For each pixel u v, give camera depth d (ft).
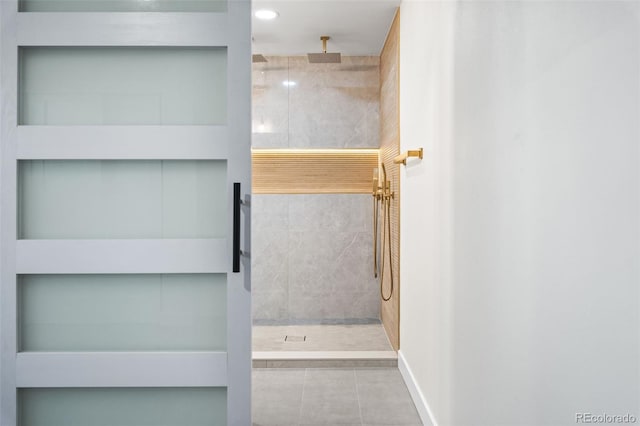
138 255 5.93
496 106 4.89
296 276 14.55
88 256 5.91
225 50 6.02
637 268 2.82
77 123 6.01
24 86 5.99
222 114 6.02
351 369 10.85
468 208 5.77
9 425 5.91
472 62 5.61
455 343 6.31
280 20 11.51
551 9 3.81
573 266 3.51
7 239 5.88
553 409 3.80
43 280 5.98
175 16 5.91
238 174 5.92
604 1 3.13
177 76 6.03
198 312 6.02
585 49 3.35
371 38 12.79
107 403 6.02
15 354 5.90
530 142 4.16
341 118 14.26
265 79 14.25
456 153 6.25
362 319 14.55
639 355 2.81
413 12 9.19
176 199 6.02
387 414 8.53
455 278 6.31
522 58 4.32
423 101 8.25
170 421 6.02
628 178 2.90
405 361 10.10
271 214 14.57
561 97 3.67
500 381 4.82
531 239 4.15
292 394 9.44
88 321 6.00
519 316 4.38
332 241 14.56
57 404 6.00
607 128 3.11
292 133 14.25
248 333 5.92
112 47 5.99
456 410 6.28
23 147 5.90
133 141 5.93
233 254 5.79
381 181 14.30
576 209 3.46
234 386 5.93
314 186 14.56
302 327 13.82
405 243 10.13
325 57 11.92
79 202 5.99
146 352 5.94
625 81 2.92
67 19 5.91
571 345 3.55
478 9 5.41
